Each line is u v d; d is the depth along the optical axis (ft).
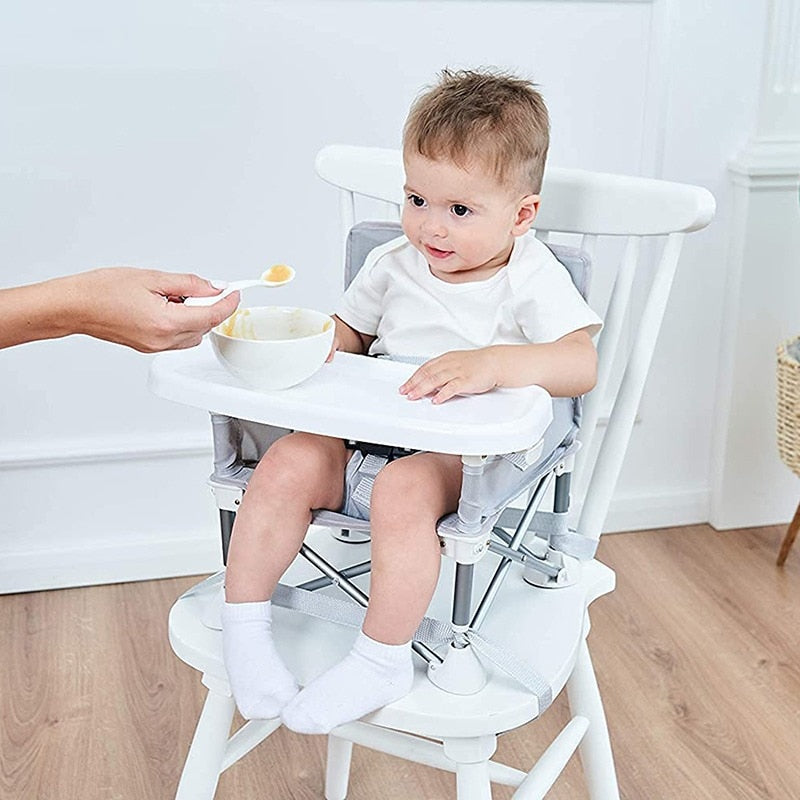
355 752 5.40
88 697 5.66
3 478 6.42
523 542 4.24
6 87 5.82
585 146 6.56
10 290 3.32
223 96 6.07
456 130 3.60
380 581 3.31
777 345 7.01
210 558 6.78
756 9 6.44
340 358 3.56
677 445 7.26
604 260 6.68
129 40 5.88
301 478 3.47
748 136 6.68
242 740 4.16
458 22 6.19
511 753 5.34
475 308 3.84
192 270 6.34
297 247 6.42
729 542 7.19
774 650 6.09
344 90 6.20
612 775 4.42
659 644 6.13
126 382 6.42
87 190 6.07
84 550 6.60
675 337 7.00
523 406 3.21
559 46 6.33
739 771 5.22
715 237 6.84
